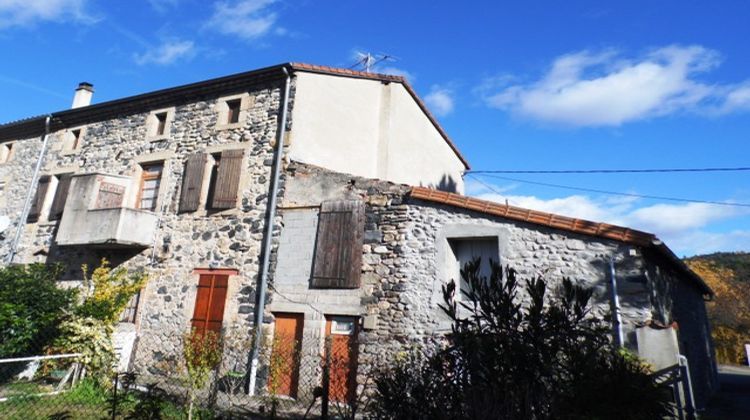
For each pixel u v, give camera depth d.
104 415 5.68
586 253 6.65
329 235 8.57
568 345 3.15
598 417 2.83
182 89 11.36
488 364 3.12
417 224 8.03
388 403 3.32
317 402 7.36
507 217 7.30
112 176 11.20
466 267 3.50
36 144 14.07
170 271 10.12
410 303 7.65
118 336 9.27
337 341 8.05
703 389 9.57
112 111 12.68
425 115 13.40
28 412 5.85
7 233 13.20
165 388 7.48
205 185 10.48
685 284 9.55
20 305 7.78
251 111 10.46
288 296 8.62
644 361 5.66
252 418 6.23
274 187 9.38
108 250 11.09
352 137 10.83
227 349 8.14
